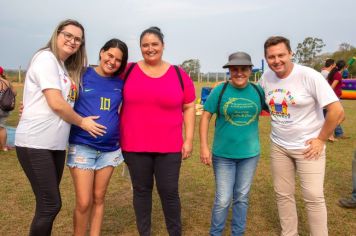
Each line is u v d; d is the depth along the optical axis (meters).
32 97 2.85
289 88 3.29
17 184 5.48
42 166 2.85
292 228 3.64
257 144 3.50
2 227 4.05
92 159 3.19
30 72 2.88
